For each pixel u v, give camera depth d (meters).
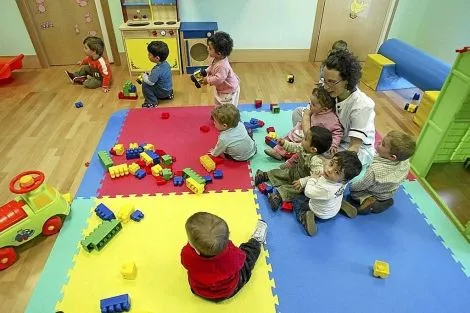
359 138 1.71
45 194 1.50
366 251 1.51
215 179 1.89
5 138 2.29
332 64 1.58
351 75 1.59
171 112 2.57
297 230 1.60
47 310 1.27
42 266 1.45
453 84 1.70
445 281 1.40
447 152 2.04
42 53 3.31
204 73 2.78
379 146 1.58
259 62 3.64
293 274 1.40
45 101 2.77
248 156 2.03
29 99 2.80
